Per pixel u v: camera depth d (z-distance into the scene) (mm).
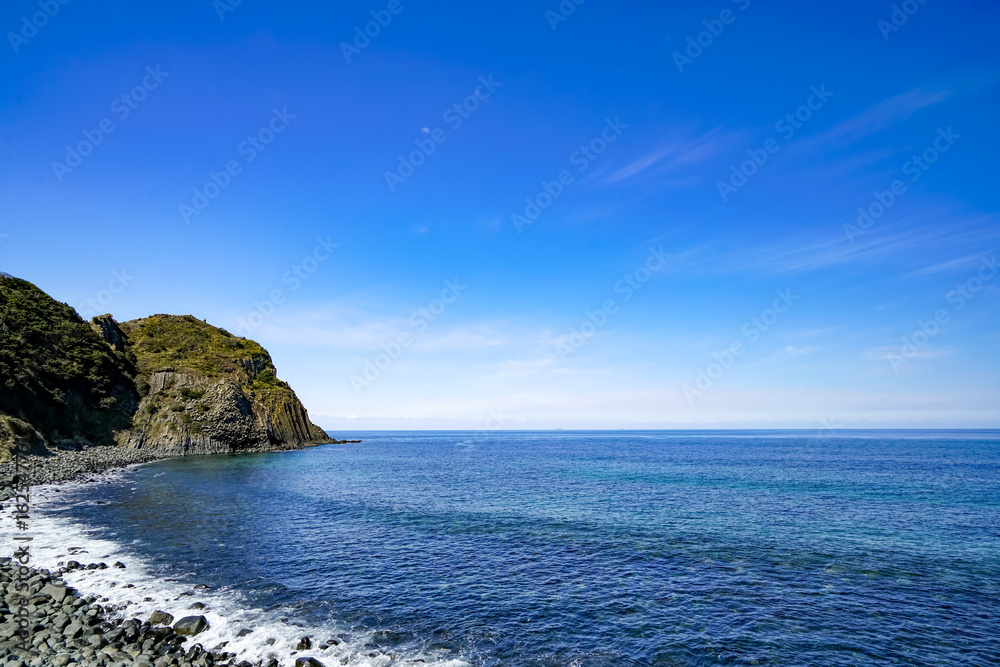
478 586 21359
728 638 16797
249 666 14125
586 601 19812
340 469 72188
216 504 39531
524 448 155000
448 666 14719
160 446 90312
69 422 75250
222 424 99750
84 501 39062
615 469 75250
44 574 20500
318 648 15422
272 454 100625
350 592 20406
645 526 32906
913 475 67375
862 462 91688
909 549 27578
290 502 41375
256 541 28094
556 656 15461
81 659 13602
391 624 17438
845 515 37250
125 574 21688
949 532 31844
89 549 25484
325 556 25422
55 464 54906
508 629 17250
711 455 114438
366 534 30250
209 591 20078
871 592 21094
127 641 15062
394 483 55562
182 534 29219
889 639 16859
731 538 29766
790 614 18781
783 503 42594
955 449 144875
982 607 19578
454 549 27047
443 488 51656
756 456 110125
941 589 21484
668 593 20781
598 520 34812
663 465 83625
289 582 21391
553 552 26625
